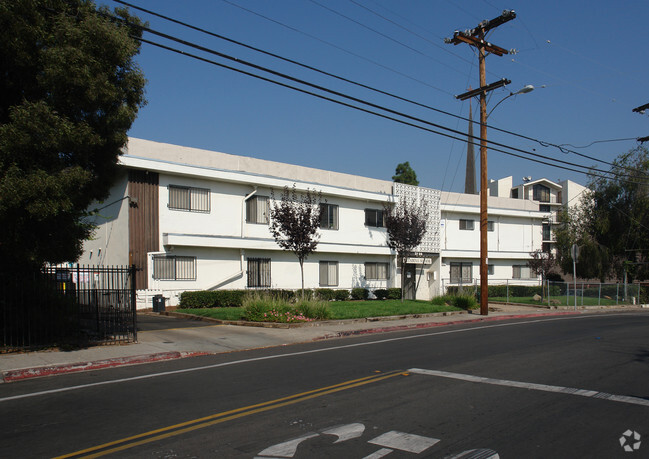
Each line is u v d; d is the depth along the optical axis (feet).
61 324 42.50
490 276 130.11
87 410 22.98
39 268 40.55
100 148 38.42
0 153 31.63
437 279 112.27
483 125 67.56
